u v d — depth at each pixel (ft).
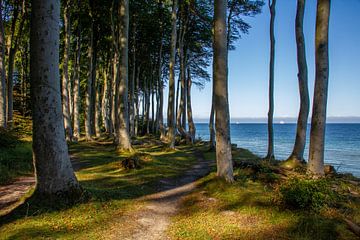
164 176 38.19
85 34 90.53
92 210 22.35
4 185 29.45
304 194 22.44
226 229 20.65
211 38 92.22
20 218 19.95
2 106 53.11
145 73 136.98
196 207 25.68
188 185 34.30
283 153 102.06
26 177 33.55
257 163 41.04
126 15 54.95
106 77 114.42
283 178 34.83
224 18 32.12
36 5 22.02
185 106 118.01
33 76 22.38
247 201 25.36
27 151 45.70
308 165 37.91
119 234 19.25
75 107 81.97
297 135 46.50
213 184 31.09
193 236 19.48
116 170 40.22
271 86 58.54
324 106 36.94
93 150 60.03
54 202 22.03
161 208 25.75
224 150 32.04
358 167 74.43
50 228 18.89
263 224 20.98
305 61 46.70
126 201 26.16
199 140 111.65
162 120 104.37
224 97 32.32
